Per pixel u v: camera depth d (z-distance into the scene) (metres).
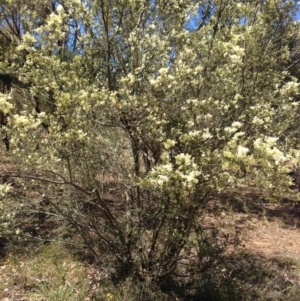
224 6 4.27
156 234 4.11
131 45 3.96
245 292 4.40
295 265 5.73
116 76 4.23
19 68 3.71
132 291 4.05
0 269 4.59
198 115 3.63
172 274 4.32
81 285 4.33
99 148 3.84
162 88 3.46
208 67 3.87
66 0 3.93
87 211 4.29
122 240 4.22
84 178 3.98
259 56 4.16
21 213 4.38
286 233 7.36
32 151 3.43
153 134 3.61
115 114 3.59
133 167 4.00
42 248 4.88
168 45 4.02
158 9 4.33
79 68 3.79
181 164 3.04
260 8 4.34
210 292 4.32
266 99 4.08
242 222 4.64
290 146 4.03
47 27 3.51
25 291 4.20
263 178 3.17
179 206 3.62
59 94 3.41
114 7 3.90
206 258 4.39
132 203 4.18
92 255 4.95
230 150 3.06
